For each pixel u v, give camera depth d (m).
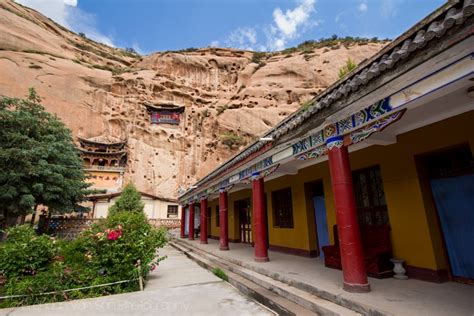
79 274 5.32
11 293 4.59
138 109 37.72
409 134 5.02
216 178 10.90
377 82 3.56
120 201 19.25
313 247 7.59
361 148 6.02
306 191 7.96
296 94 37.16
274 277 5.55
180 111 39.84
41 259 5.32
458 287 4.05
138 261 5.95
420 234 4.69
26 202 11.62
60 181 13.27
